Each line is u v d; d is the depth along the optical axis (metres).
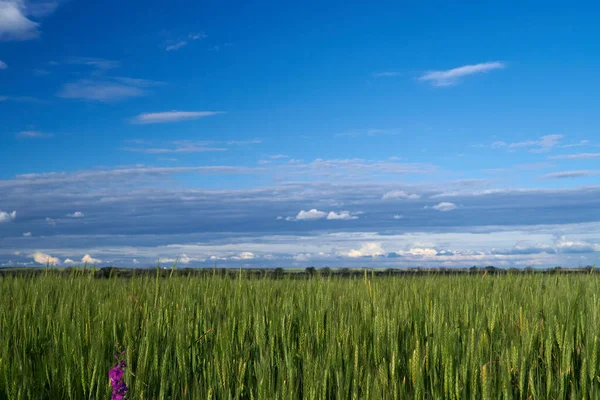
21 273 8.64
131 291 7.35
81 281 7.82
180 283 7.77
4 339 4.38
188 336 4.67
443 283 8.45
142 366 3.83
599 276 8.26
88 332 4.67
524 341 4.30
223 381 3.90
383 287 7.73
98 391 3.79
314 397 3.44
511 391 3.59
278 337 4.82
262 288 7.28
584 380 3.66
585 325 4.71
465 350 4.22
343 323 4.84
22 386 3.70
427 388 3.92
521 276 9.08
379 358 4.19
